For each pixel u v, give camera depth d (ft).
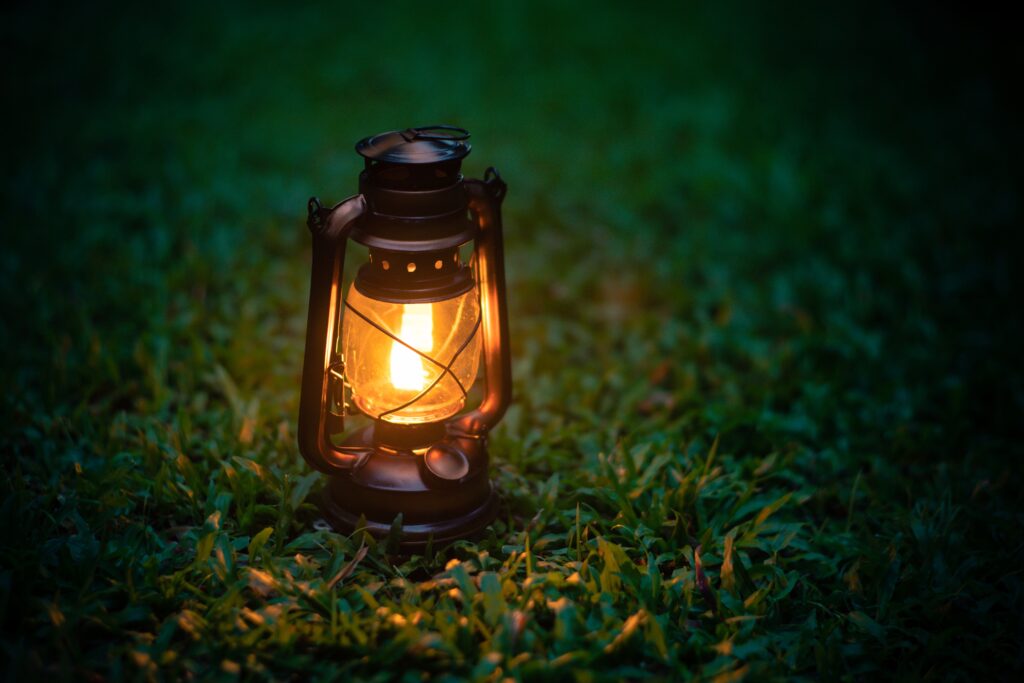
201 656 2.34
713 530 2.75
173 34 8.37
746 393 3.54
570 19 9.49
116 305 3.78
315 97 6.93
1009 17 9.87
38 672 2.21
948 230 5.00
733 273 4.50
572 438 3.17
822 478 3.09
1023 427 3.42
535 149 6.06
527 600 2.46
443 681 2.28
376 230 2.39
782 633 2.50
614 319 4.06
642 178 5.69
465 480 2.59
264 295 4.00
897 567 2.65
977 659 2.53
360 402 2.58
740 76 7.83
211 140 5.85
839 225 4.99
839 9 10.14
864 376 3.62
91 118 6.19
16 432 2.98
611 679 2.27
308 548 2.64
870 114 7.01
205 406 3.29
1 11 8.90
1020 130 6.73
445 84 7.37
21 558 2.43
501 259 2.59
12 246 4.19
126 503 2.65
